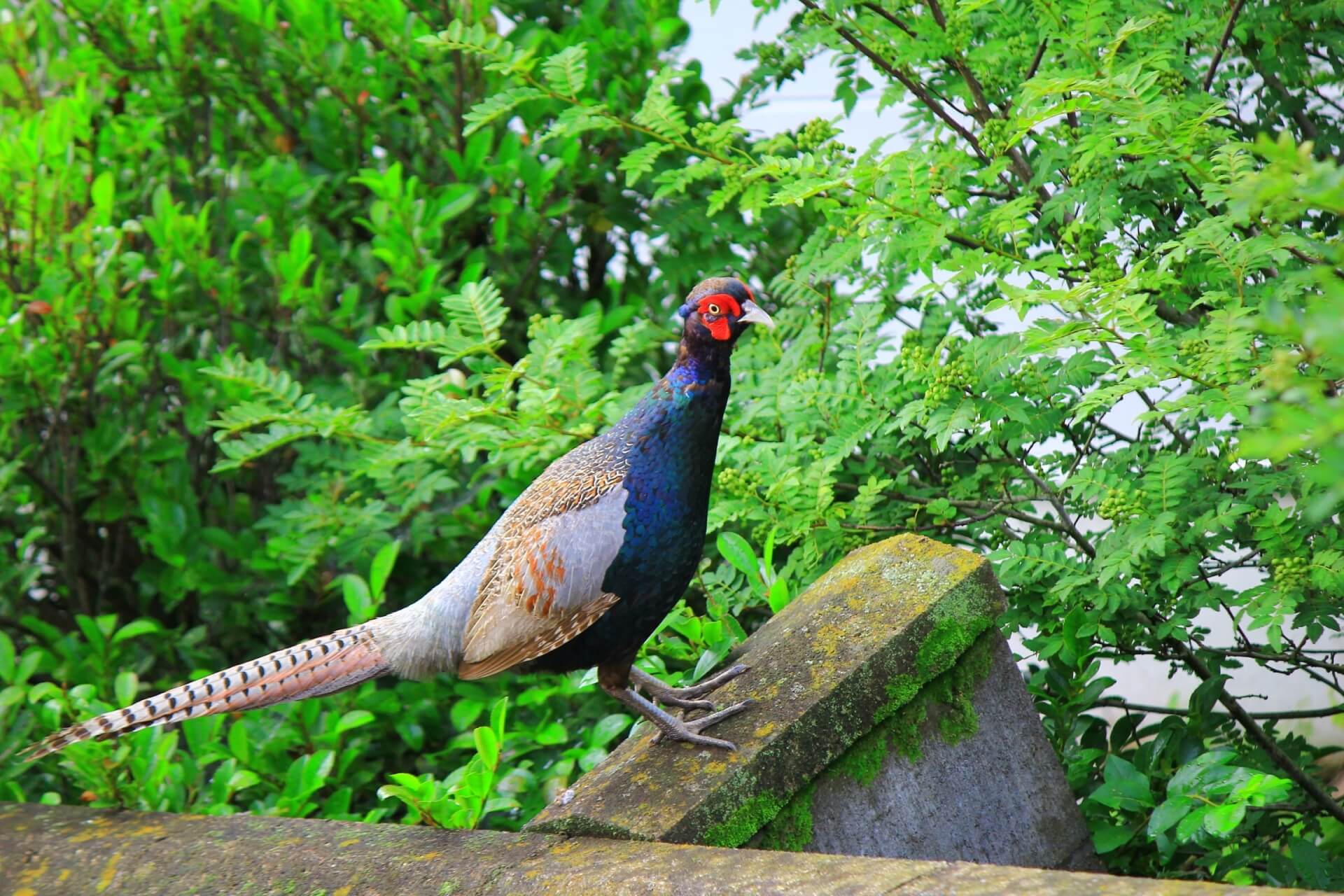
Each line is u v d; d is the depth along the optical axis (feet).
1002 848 15.38
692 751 14.28
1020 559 17.78
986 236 19.15
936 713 15.31
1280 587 16.05
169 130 29.22
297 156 28.99
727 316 15.72
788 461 19.22
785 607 17.19
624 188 27.30
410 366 26.63
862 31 21.17
